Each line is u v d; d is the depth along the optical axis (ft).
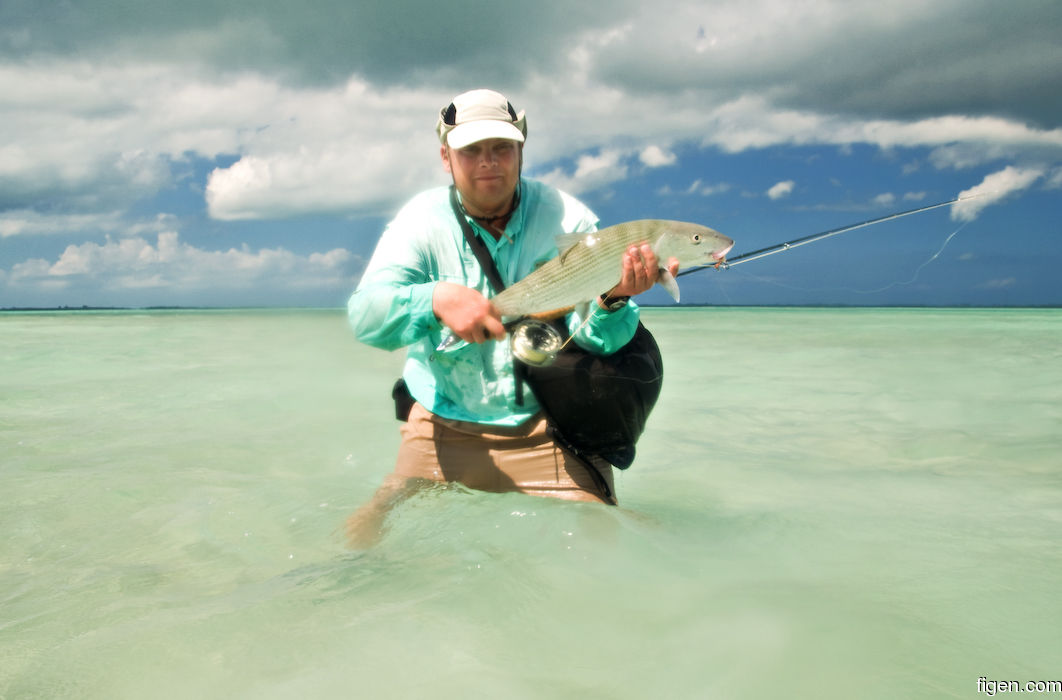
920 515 10.27
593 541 8.57
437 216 10.74
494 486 10.91
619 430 10.27
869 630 6.56
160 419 18.92
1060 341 45.06
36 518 10.49
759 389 24.30
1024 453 14.43
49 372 29.45
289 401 22.06
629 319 10.32
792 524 9.82
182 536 9.70
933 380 25.99
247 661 6.15
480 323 9.36
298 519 10.30
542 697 5.54
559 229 11.00
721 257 9.75
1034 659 6.06
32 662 6.21
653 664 6.00
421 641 6.42
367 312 9.91
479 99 10.05
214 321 101.71
